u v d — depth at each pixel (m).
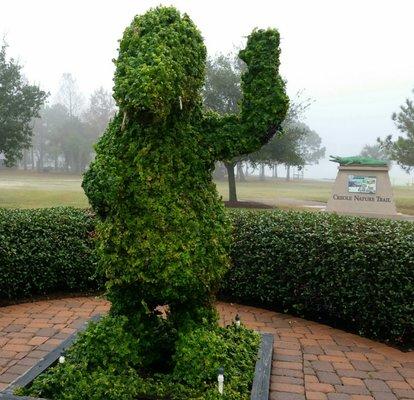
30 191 24.66
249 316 5.40
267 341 4.12
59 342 4.34
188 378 3.05
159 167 2.97
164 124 2.97
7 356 3.99
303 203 22.92
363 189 16.59
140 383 2.99
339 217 5.82
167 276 2.92
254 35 3.20
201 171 3.20
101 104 58.53
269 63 3.14
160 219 2.93
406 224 5.29
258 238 5.54
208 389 2.93
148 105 2.71
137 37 2.98
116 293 3.20
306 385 3.61
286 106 3.17
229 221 3.34
